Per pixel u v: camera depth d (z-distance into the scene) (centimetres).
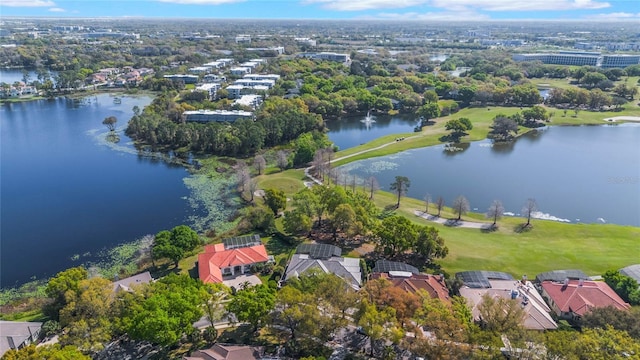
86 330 8350
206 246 13075
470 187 18500
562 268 11988
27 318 10162
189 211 15925
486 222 15025
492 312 8612
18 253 13238
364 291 9112
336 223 13212
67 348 7619
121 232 14475
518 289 10494
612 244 13338
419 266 12038
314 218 15012
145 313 8288
